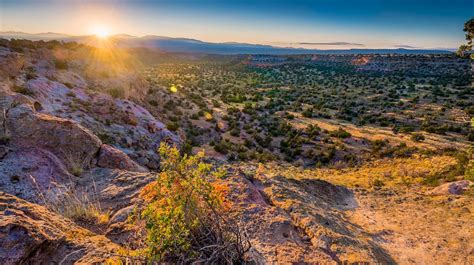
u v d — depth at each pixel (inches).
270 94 3080.7
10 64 687.1
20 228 119.8
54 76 939.3
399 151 1160.8
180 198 129.9
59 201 202.7
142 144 659.4
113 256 129.3
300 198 271.0
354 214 328.2
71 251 130.8
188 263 121.6
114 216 185.9
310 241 191.3
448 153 1016.2
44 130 277.3
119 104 901.2
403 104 2314.2
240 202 219.3
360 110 2249.0
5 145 249.1
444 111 1989.4
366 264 173.9
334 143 1401.3
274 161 1122.0
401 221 307.3
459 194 414.3
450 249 239.1
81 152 285.0
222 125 1563.7
